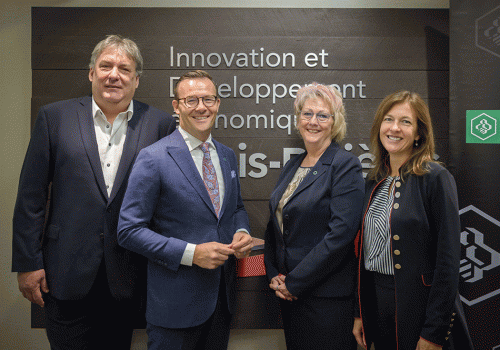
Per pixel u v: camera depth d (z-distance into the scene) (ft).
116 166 5.84
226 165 5.77
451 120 6.91
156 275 5.24
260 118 7.55
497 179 6.77
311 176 5.82
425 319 4.83
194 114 5.40
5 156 7.66
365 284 5.42
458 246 4.72
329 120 5.99
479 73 6.82
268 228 6.57
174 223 5.21
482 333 6.77
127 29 7.48
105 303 5.98
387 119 5.26
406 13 7.52
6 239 7.67
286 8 7.52
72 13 7.44
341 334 5.51
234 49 7.53
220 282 5.53
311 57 7.54
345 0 7.66
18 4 7.66
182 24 7.52
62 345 5.86
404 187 5.08
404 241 4.91
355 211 5.46
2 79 7.66
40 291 5.73
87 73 7.44
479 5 6.82
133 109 6.19
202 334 5.41
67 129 5.69
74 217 5.54
